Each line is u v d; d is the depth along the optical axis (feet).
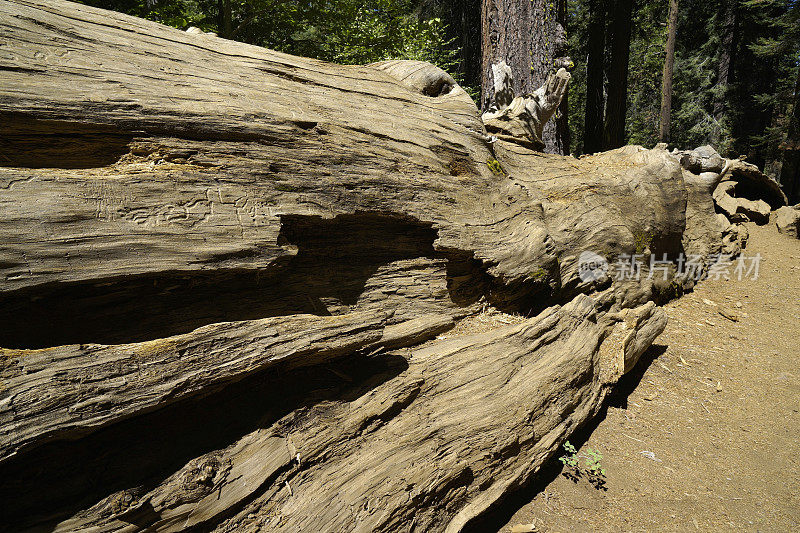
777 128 55.93
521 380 10.89
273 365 7.40
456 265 12.41
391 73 14.32
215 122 8.05
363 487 7.52
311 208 8.70
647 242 19.66
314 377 8.39
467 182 12.82
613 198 18.80
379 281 10.50
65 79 6.89
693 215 25.25
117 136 7.22
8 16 6.83
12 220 5.50
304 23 30.09
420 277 11.32
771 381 17.56
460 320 12.18
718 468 12.90
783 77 66.95
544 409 11.09
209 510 6.10
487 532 9.59
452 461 8.87
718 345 19.60
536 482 11.14
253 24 29.96
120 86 7.40
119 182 6.57
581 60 55.52
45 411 5.01
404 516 7.84
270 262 7.70
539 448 10.74
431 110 13.17
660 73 74.95
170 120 7.62
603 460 12.45
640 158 21.22
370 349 9.38
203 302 7.49
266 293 8.38
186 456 6.37
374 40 29.58
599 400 13.30
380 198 10.16
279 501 6.76
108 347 5.74
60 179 6.08
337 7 28.81
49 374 5.19
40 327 5.94
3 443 4.68
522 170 16.87
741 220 30.94
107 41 7.80
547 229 15.26
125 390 5.62
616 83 45.88
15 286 5.37
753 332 21.07
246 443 6.82
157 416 6.58
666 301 22.66
